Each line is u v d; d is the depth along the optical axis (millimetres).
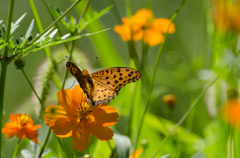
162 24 1058
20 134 864
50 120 853
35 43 847
